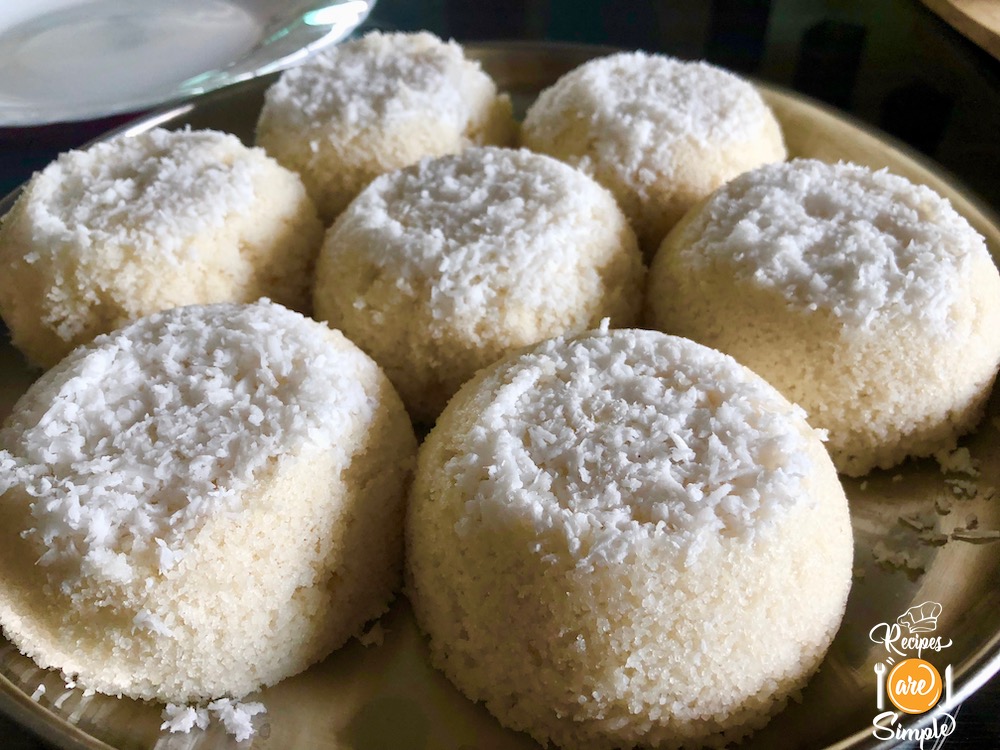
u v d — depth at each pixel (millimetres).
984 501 175
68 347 199
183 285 195
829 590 141
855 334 171
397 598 168
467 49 287
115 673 145
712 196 206
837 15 330
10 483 146
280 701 151
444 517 148
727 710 133
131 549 139
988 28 275
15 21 329
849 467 183
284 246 214
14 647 149
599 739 137
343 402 158
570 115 236
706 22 336
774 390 163
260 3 333
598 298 193
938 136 263
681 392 155
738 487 140
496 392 157
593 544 131
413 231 191
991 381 184
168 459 146
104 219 196
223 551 142
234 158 217
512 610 137
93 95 288
